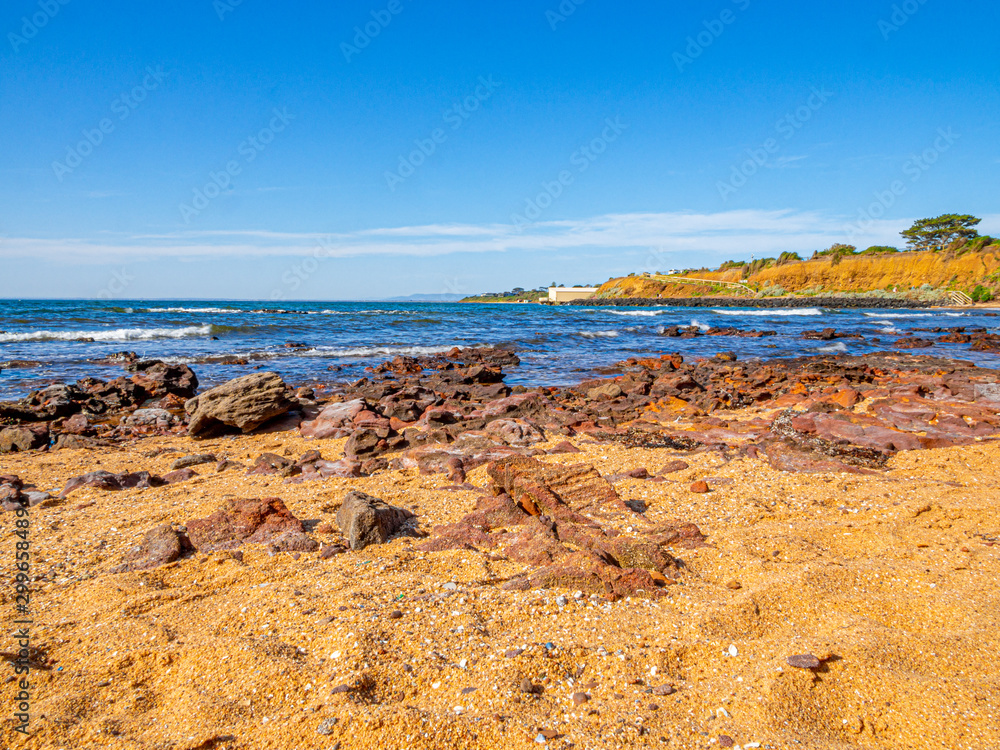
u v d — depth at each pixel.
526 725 3.50
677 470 8.56
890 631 4.36
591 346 33.31
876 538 6.06
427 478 8.47
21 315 40.81
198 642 4.34
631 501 7.32
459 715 3.58
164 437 11.91
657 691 3.82
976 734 3.38
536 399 13.02
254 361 24.33
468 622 4.55
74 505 7.45
